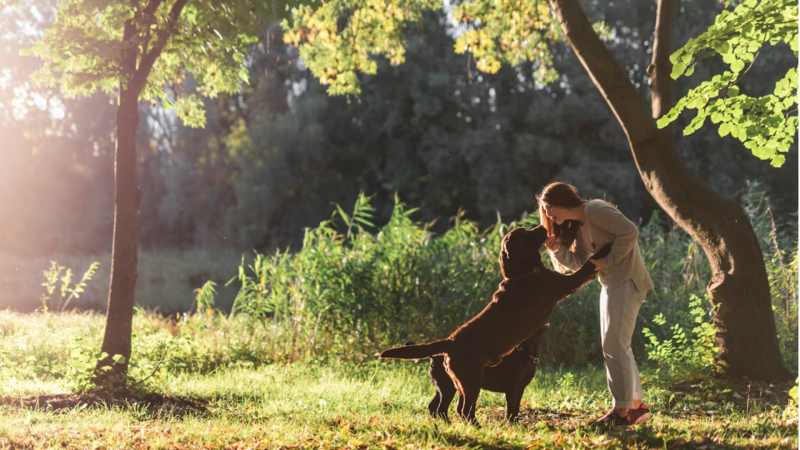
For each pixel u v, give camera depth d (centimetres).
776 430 413
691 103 471
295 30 1164
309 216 3127
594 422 444
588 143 2712
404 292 888
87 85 704
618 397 434
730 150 2328
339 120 3166
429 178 3073
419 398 597
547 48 1230
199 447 404
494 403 575
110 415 507
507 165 2753
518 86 2906
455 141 2897
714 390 587
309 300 927
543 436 409
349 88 1230
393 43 1223
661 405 552
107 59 611
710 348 633
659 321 670
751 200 996
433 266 914
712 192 641
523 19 1170
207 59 687
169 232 3406
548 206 439
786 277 796
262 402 593
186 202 3338
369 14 1179
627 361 433
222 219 3203
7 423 459
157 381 660
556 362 841
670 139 668
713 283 634
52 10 2422
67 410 534
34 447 398
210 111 3228
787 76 469
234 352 871
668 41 685
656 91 689
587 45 670
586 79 2620
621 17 2417
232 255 3014
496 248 933
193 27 638
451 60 2969
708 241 636
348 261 909
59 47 601
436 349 430
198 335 947
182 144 3444
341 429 445
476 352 427
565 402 554
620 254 412
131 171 627
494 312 430
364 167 3209
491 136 2797
